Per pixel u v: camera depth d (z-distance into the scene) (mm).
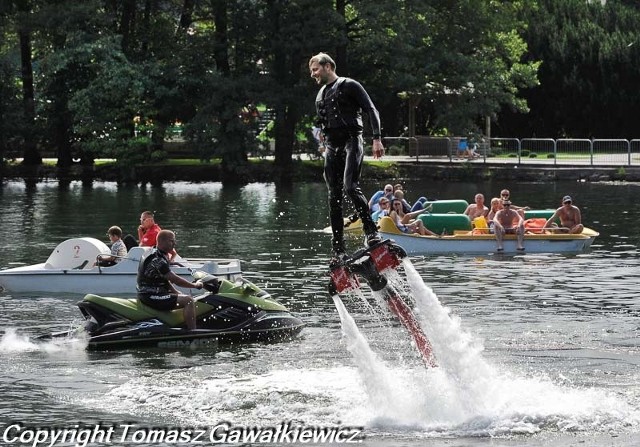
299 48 93062
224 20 97500
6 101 98812
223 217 61938
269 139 109938
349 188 20109
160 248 28297
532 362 25781
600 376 24406
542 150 97875
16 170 99938
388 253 20469
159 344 27938
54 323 30891
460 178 93625
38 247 48000
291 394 23172
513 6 104750
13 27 95688
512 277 39406
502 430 20516
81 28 95625
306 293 35625
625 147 94250
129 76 93062
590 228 56094
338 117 20109
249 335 28453
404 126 116375
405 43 93125
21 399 23016
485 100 97125
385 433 20484
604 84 112250
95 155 102812
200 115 93125
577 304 33625
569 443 19734
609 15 120438
